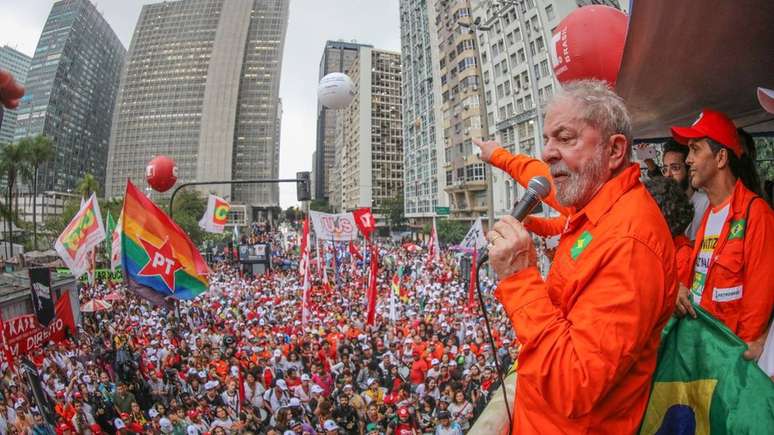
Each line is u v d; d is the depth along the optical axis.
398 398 8.92
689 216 1.96
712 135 1.90
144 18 139.62
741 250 1.72
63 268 27.72
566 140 1.33
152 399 10.94
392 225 80.94
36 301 12.28
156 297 11.28
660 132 3.20
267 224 100.06
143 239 11.10
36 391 8.23
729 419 1.27
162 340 13.69
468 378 9.09
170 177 11.27
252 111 137.38
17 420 7.74
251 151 135.75
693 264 2.04
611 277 1.10
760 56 1.84
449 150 56.19
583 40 2.70
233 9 136.12
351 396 9.08
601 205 1.27
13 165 49.00
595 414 1.16
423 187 67.81
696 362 1.39
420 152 68.69
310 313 14.97
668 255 1.17
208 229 24.73
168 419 8.52
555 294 1.35
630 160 1.34
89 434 8.52
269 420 8.74
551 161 1.39
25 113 131.25
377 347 12.13
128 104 133.12
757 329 1.66
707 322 1.42
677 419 1.36
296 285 23.52
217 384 9.46
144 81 133.88
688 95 2.37
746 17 1.56
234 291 23.92
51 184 130.38
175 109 130.50
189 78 132.00
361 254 34.56
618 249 1.12
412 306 18.27
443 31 57.06
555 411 1.22
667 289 1.15
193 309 18.72
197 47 134.25
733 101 2.41
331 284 24.52
